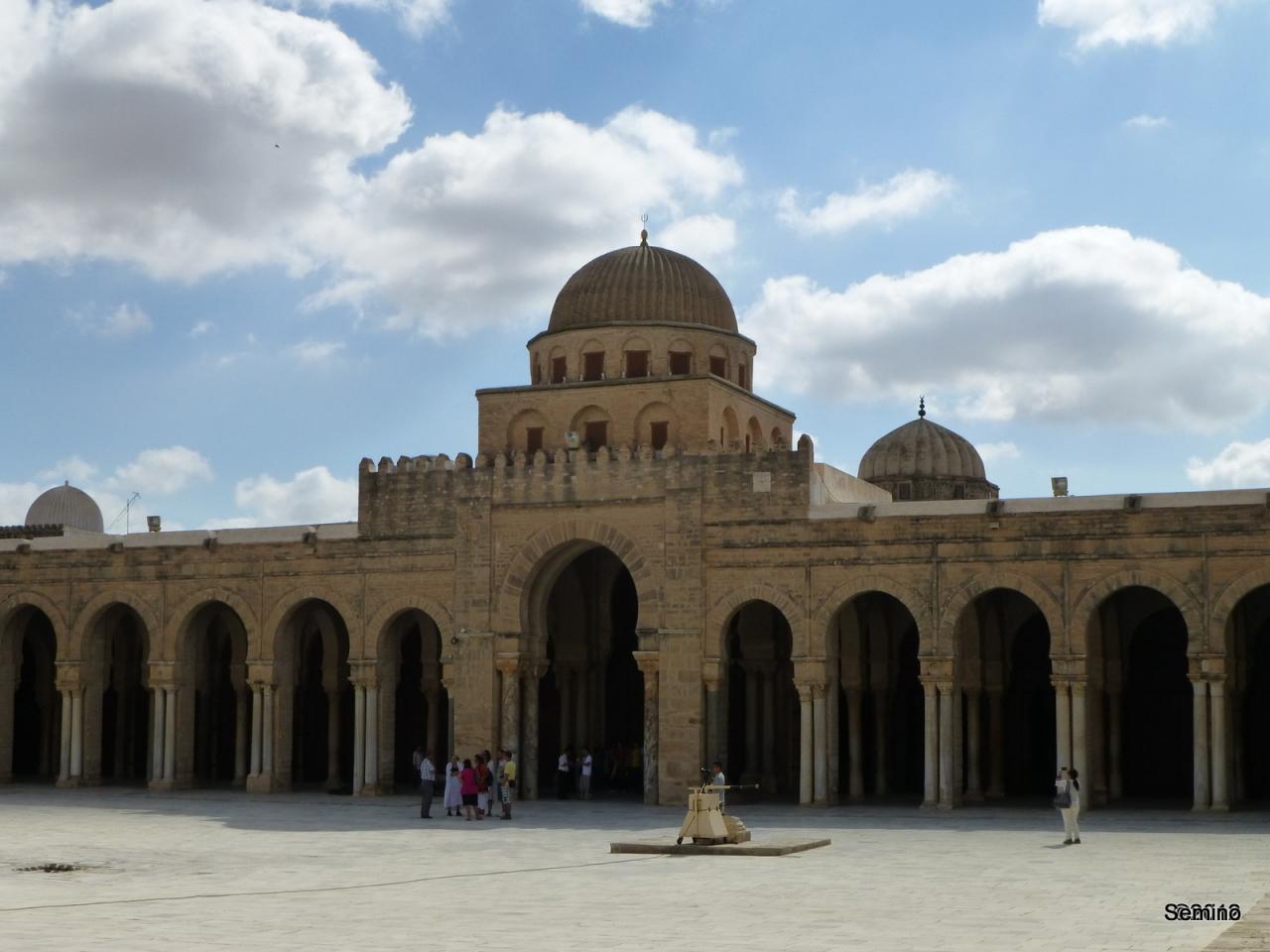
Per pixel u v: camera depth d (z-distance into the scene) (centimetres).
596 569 5281
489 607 4809
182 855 3125
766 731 4944
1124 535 4131
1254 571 4003
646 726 4600
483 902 2341
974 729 4578
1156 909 2203
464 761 4181
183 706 5228
